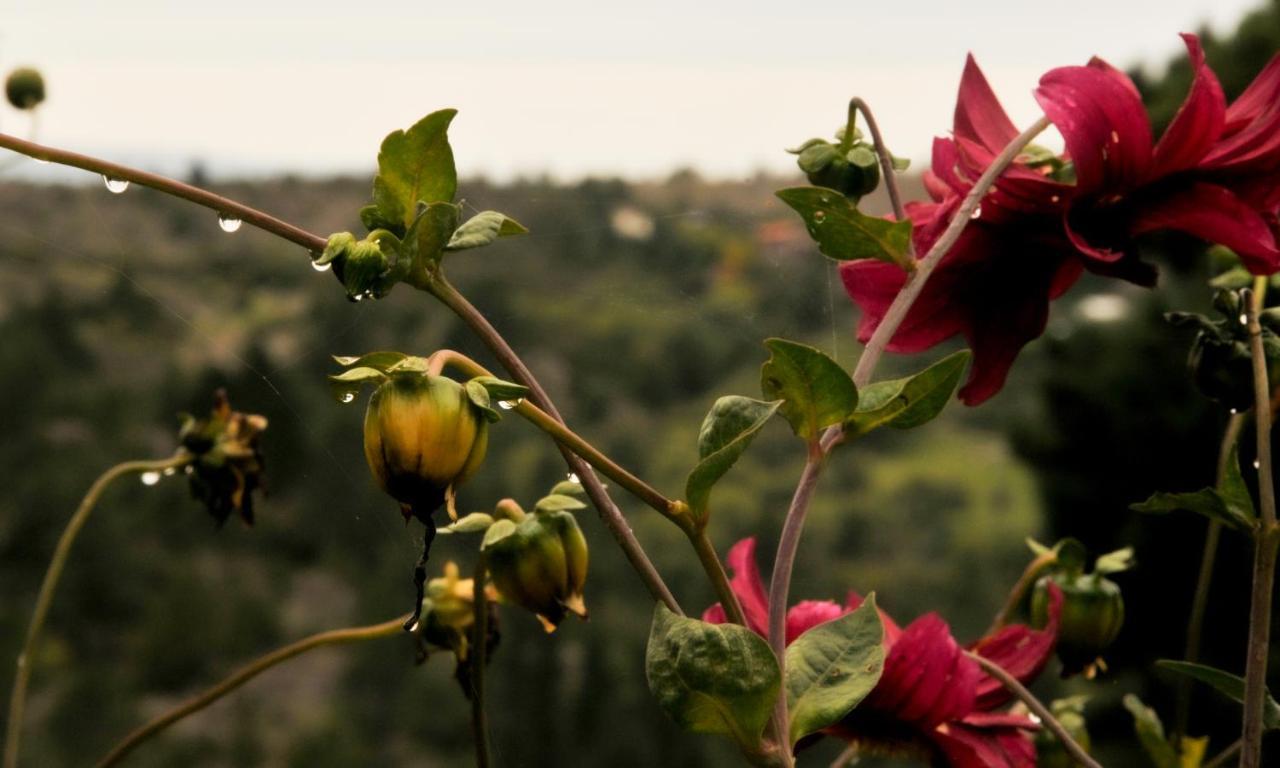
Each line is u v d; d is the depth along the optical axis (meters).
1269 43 5.23
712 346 7.73
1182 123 0.83
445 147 0.74
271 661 1.19
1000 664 1.02
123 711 8.56
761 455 7.22
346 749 8.27
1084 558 1.22
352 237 0.70
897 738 0.95
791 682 0.70
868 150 1.00
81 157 0.70
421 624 1.16
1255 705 0.80
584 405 7.46
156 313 9.50
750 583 0.92
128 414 9.47
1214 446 6.00
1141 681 4.99
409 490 0.68
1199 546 4.84
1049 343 6.46
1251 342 0.91
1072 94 0.82
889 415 0.72
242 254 6.26
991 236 0.88
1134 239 0.86
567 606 0.92
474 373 0.71
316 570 9.24
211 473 1.41
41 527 9.39
